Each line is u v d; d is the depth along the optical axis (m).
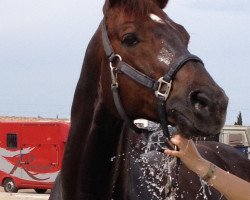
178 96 3.28
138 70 3.47
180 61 3.32
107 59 3.62
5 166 20.81
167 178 3.92
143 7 3.54
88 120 3.72
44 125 19.88
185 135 3.23
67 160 3.81
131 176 3.88
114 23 3.59
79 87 3.82
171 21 3.56
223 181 3.20
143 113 3.52
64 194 3.87
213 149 5.64
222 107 3.13
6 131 20.83
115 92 3.56
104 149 3.68
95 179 3.70
